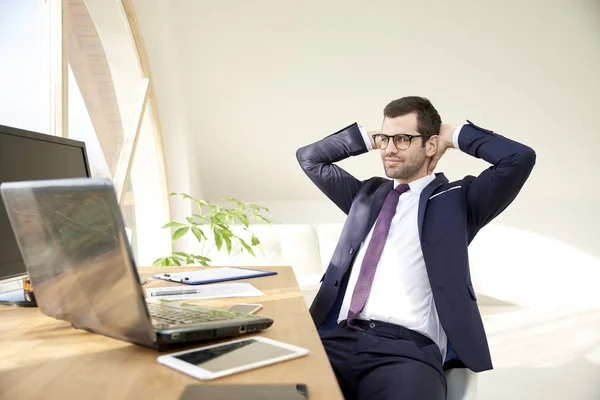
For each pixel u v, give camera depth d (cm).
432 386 156
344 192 227
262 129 547
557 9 444
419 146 198
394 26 455
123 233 83
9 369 86
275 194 618
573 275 607
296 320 122
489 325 482
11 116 236
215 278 181
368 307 185
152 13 423
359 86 507
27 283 143
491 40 467
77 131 324
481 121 539
